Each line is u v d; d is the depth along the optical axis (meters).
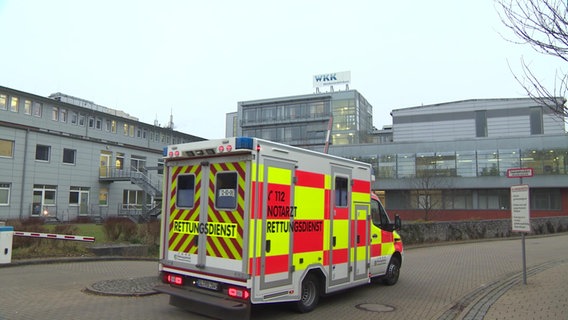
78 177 36.62
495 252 18.89
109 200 39.53
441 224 23.95
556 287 9.76
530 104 67.50
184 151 7.65
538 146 49.56
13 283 9.74
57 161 34.91
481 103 70.44
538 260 15.87
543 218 31.38
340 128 76.75
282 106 82.00
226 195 7.12
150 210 36.19
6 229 12.02
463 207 52.53
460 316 7.40
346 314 7.88
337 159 8.76
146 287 9.43
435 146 53.59
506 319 7.09
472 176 51.50
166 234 7.93
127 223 17.14
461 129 71.06
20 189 31.95
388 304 8.71
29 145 32.78
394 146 55.28
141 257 14.77
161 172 45.69
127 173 39.09
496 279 11.72
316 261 8.02
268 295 6.98
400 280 11.57
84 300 8.34
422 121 73.62
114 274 11.37
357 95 77.81
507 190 51.16
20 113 40.44
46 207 33.94
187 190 7.71
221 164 7.25
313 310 8.05
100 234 18.48
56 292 8.96
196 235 7.45
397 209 54.75
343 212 8.86
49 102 42.91
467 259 16.33
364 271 9.49
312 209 7.99
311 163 8.03
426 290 10.20
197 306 7.16
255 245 6.80
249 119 84.31
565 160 48.31
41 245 14.04
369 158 56.12
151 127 54.12
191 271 7.43
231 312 6.80
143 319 7.14
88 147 37.69
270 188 7.14
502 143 50.97
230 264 6.92
